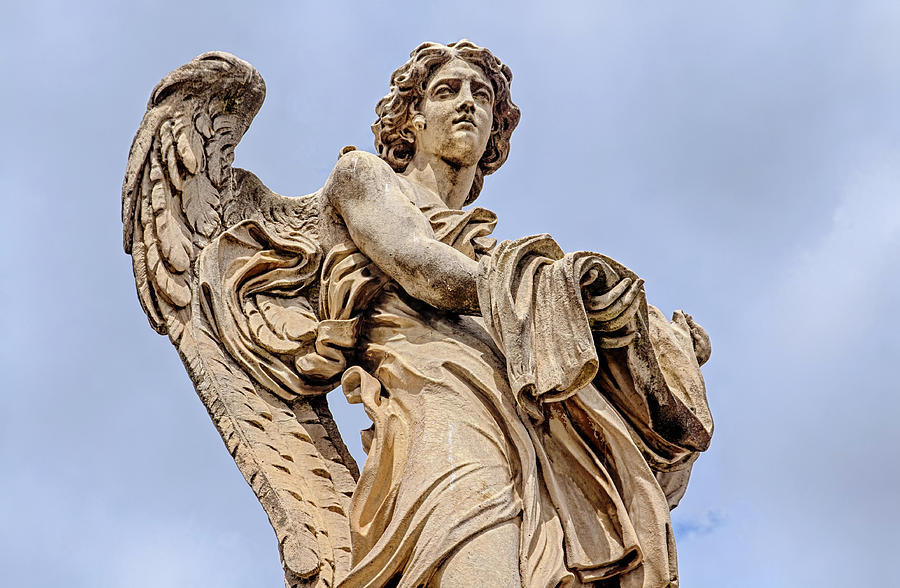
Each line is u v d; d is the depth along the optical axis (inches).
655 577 179.9
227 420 198.1
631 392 191.5
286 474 193.9
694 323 212.1
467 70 225.6
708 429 195.5
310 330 204.1
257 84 234.8
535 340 184.7
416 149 224.4
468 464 179.8
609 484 184.5
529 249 190.1
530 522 178.4
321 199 211.8
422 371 190.1
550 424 188.9
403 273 197.3
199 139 226.4
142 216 215.5
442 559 173.0
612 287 187.5
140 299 210.5
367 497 183.0
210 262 211.6
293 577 185.3
